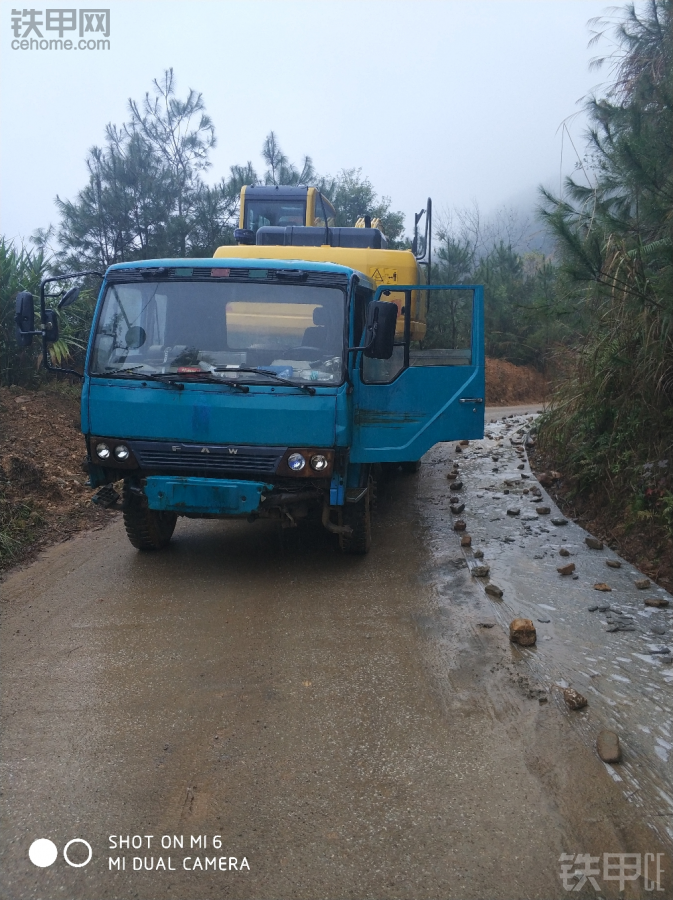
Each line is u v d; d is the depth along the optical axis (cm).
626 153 647
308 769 357
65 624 532
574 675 447
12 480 820
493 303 2356
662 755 365
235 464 593
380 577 631
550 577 614
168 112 1723
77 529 775
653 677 444
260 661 473
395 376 641
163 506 601
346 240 973
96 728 395
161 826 319
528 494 871
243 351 604
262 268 611
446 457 1138
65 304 641
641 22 845
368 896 279
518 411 1989
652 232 695
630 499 712
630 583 599
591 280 680
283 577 634
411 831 313
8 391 1141
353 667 463
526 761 361
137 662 472
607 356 784
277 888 284
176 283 618
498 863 295
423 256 995
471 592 586
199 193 1697
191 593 596
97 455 615
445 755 367
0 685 441
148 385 599
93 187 1612
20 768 359
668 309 645
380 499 901
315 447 585
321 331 600
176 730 393
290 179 1977
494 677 446
